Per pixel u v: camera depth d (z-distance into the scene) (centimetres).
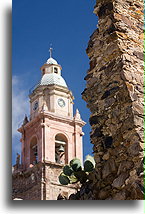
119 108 1195
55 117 7762
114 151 1173
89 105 1280
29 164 7669
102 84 1262
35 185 7344
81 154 7681
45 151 7469
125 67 1218
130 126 1152
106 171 1173
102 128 1224
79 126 7881
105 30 1296
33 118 7850
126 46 1259
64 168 1334
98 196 1169
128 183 1105
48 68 8269
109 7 1303
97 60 1299
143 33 1305
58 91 8012
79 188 1335
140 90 1200
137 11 1324
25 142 7894
